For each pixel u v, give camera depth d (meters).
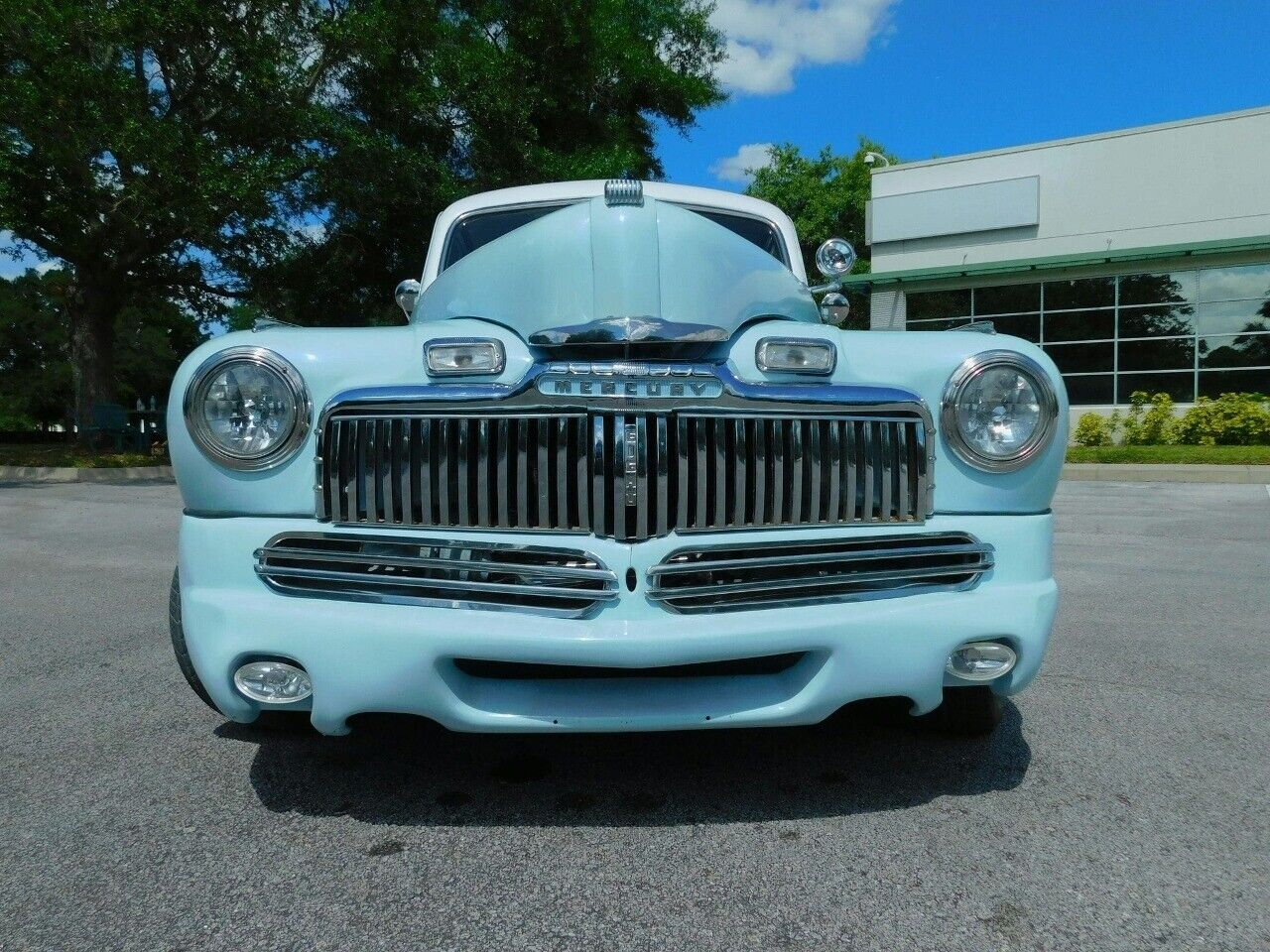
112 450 18.42
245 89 15.59
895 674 2.37
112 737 3.16
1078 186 19.20
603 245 2.61
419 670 2.27
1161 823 2.50
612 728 2.32
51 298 47.88
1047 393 2.53
